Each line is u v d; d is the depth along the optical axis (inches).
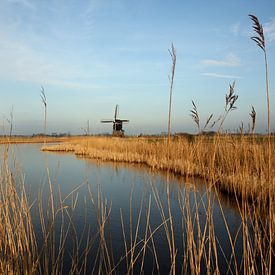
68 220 311.3
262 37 167.5
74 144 1672.0
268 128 194.1
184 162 577.3
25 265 158.9
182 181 518.3
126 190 470.3
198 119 162.9
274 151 361.4
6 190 177.3
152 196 426.9
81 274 205.6
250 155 417.4
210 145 489.7
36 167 745.6
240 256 234.2
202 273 210.7
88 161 893.8
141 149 896.9
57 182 535.5
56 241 256.4
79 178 583.8
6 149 185.6
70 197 411.8
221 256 235.8
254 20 165.9
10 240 163.3
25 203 175.8
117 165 784.9
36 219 305.7
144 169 695.7
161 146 716.7
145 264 225.0
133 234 281.3
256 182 353.4
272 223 229.9
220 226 299.4
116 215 336.8
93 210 350.6
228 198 401.7
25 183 509.4
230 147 469.4
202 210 352.8
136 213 345.4
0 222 166.2
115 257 237.0
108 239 268.5
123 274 210.7
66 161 896.9
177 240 267.3
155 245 257.4
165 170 650.2
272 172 347.6
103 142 1143.6
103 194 442.3
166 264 223.9
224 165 483.2
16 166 203.3
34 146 1862.7
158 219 324.5
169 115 159.6
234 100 154.7
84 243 257.9
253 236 263.1
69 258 229.1
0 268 158.9
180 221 316.8
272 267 212.2
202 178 515.2
